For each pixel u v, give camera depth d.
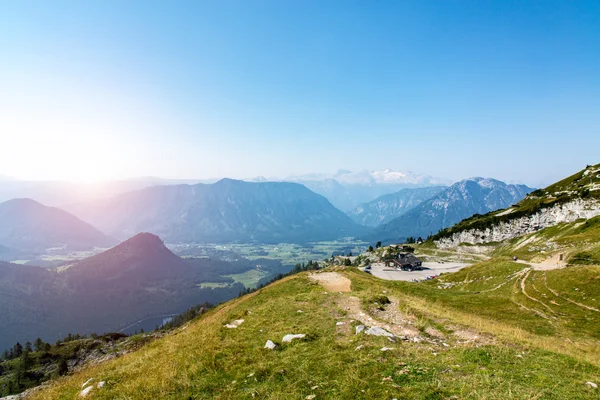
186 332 33.28
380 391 13.12
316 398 13.27
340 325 24.39
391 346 18.44
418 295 58.75
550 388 13.16
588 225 120.88
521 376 14.34
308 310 30.91
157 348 27.23
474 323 25.50
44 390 22.42
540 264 72.31
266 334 23.75
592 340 34.66
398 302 33.31
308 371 15.91
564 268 60.69
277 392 14.16
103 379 19.73
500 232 195.62
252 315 31.42
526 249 111.88
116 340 157.88
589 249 70.19
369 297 34.22
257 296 56.44
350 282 56.97
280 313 30.66
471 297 57.22
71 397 18.25
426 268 175.12
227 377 16.73
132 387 17.09
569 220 158.00
